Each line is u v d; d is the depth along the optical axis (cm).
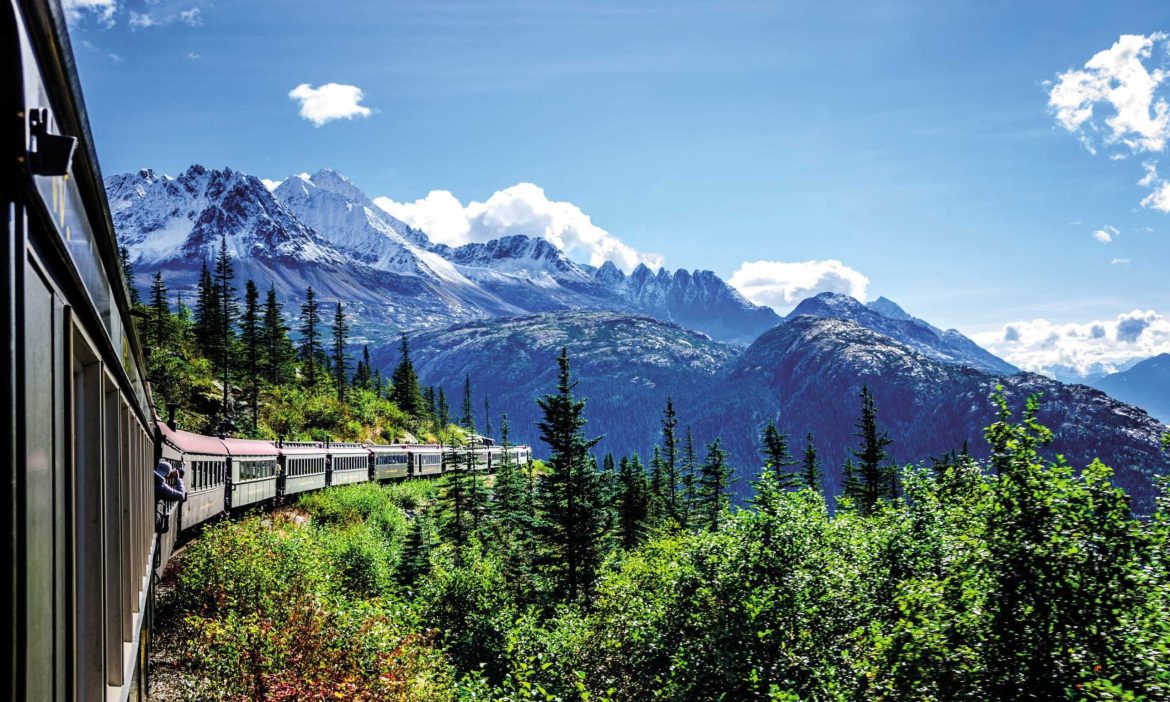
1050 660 1084
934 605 1220
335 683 1316
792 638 1530
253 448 3634
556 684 1911
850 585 1571
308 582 1981
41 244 257
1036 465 1145
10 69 204
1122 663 1043
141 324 7038
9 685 204
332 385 10250
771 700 1415
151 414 1205
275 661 1367
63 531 297
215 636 1469
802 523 1678
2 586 203
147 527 946
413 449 7031
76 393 384
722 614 1627
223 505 3088
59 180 283
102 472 437
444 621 2408
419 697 1421
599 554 3406
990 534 1175
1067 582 1079
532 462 10200
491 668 2258
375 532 3978
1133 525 1079
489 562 2769
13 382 205
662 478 7369
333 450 5209
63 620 294
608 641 2025
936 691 1149
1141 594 1059
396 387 11812
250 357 7950
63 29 274
